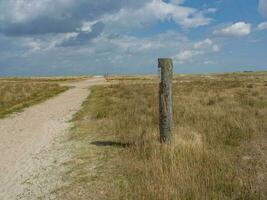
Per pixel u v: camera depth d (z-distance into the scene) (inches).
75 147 438.6
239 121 495.8
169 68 358.3
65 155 401.4
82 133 533.0
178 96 973.8
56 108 912.9
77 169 341.4
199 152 333.7
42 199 273.7
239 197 245.4
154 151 339.0
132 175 307.4
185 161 311.9
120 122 566.6
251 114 572.7
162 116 362.6
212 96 951.6
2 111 835.4
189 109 636.7
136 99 943.7
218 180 274.4
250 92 1112.2
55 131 571.2
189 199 244.4
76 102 1069.8
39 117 744.3
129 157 354.3
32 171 349.1
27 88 1656.0
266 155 354.0
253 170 305.4
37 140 503.8
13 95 1211.2
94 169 336.2
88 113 768.3
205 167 300.7
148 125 519.2
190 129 442.9
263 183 274.1
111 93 1328.7
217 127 467.8
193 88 1459.2
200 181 271.6
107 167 338.6
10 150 445.1
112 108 777.6
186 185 263.0
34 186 304.7
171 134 364.2
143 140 394.9
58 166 358.6
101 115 684.7
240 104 743.1
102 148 418.3
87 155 390.6
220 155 345.4
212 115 564.7
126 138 457.4
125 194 265.4
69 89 1850.4
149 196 251.0
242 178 282.4
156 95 1054.4
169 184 266.5
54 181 312.8
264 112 604.7
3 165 376.5
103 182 297.0
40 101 1109.7
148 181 276.2
